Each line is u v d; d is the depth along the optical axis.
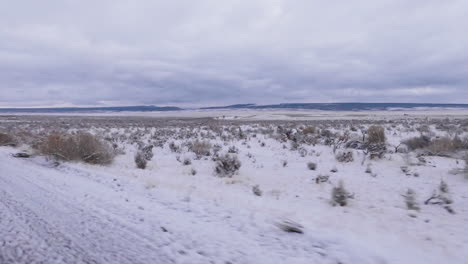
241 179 11.01
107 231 4.91
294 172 12.18
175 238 4.75
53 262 3.82
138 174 11.16
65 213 5.73
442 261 4.29
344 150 16.89
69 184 8.42
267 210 6.59
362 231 5.44
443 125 29.72
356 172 11.77
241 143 22.14
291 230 5.12
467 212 6.95
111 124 51.34
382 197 8.35
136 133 30.67
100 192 7.61
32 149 16.34
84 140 14.15
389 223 6.17
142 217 5.71
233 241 4.72
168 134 30.81
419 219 6.47
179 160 15.23
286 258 4.18
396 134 23.91
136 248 4.33
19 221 5.20
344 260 4.12
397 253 4.40
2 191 7.21
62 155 13.30
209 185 9.82
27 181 8.54
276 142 22.34
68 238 4.57
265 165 13.96
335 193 7.74
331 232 5.11
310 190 9.34
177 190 8.16
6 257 3.91
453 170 10.77
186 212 6.18
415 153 15.30
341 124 41.03
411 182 9.91
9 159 13.15
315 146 19.34
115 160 15.07
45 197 6.82
